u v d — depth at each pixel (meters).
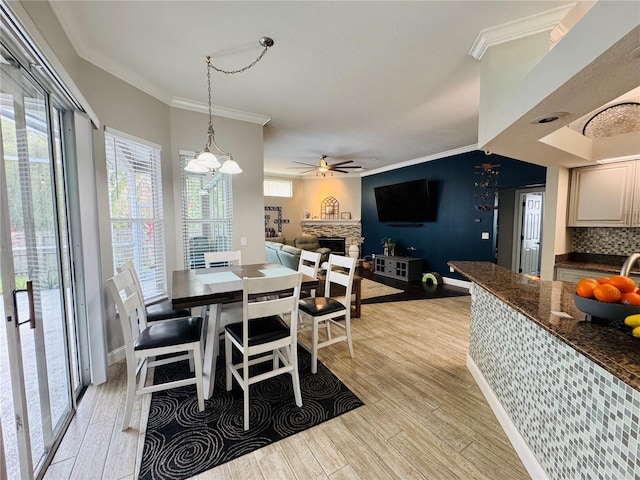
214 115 3.70
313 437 1.79
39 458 1.58
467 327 3.64
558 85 1.43
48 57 1.54
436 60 2.57
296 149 5.81
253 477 1.51
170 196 3.40
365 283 6.22
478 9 1.96
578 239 3.81
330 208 8.94
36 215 1.70
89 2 1.90
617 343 1.06
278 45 2.38
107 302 2.62
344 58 2.55
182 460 1.61
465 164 5.73
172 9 1.97
